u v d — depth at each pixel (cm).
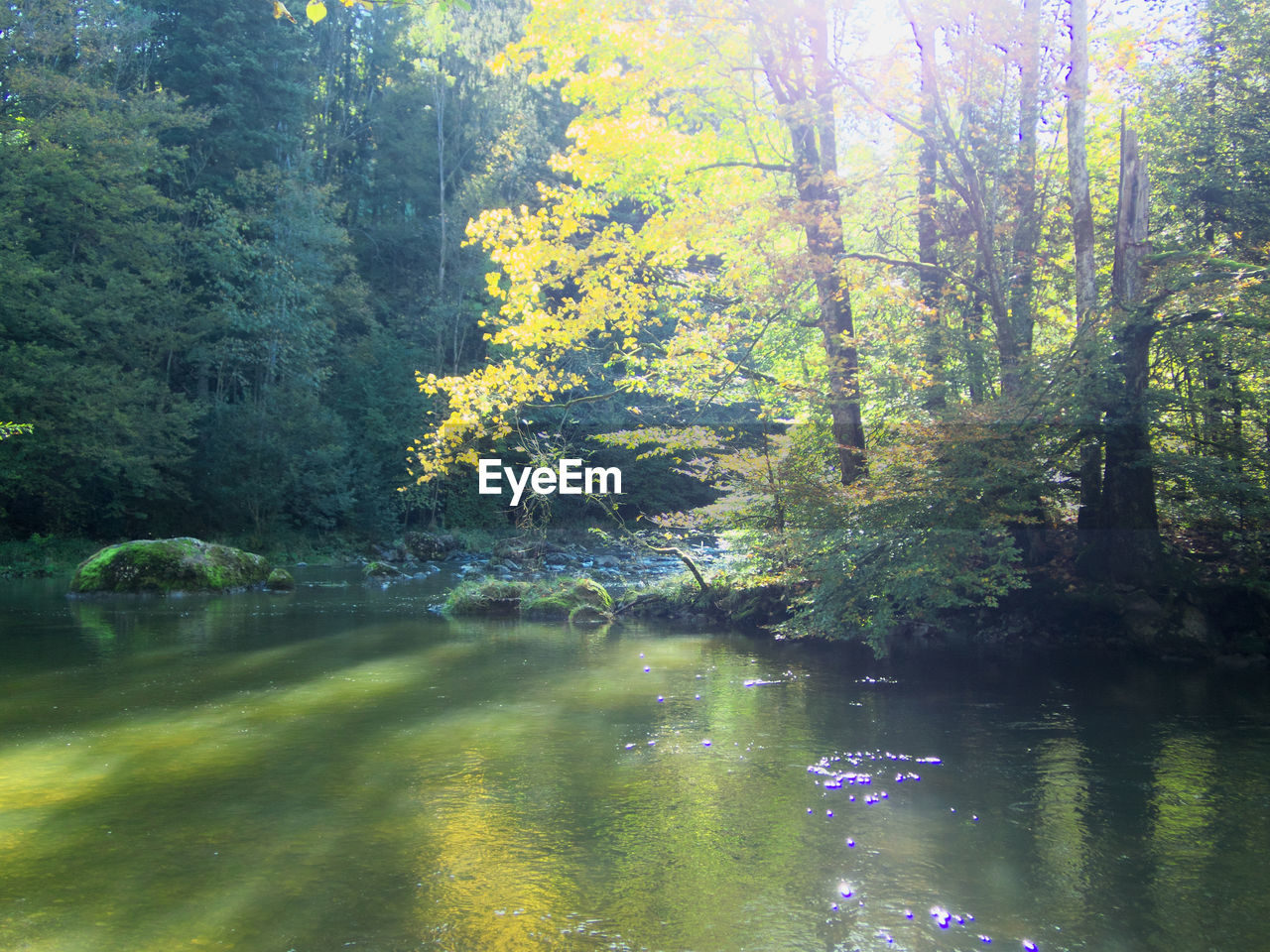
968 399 1309
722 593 1459
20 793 551
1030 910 390
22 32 2381
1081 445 1176
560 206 1321
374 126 4341
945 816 513
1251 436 1178
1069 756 638
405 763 621
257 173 3089
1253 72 1369
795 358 1532
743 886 414
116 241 2558
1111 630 1110
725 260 1502
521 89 4312
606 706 805
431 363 3697
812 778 585
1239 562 1136
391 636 1250
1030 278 1284
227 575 1878
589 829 491
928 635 1210
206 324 2802
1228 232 1377
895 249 1441
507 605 1548
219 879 419
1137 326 1059
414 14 4462
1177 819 508
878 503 1022
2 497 2452
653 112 1413
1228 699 827
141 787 563
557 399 2855
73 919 375
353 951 347
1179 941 361
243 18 3195
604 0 1226
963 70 1248
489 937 360
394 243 4041
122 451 2425
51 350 2277
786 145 1502
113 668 984
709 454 1442
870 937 362
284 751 652
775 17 1184
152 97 2730
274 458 2903
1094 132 1507
